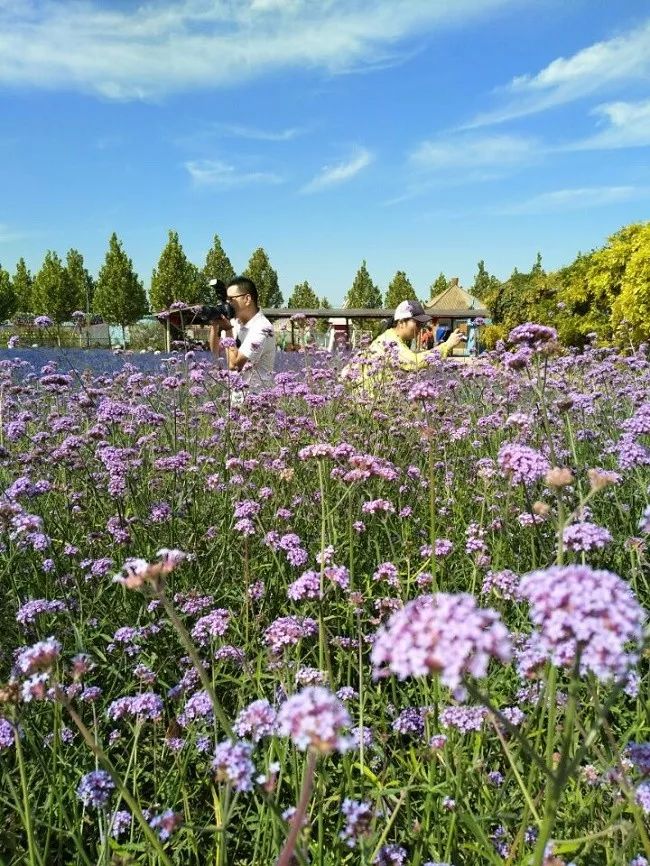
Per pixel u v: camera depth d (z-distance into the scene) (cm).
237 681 273
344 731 254
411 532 448
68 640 341
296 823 133
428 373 837
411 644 117
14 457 541
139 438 593
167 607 183
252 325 786
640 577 350
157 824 182
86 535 445
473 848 199
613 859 180
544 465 257
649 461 379
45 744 258
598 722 141
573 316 1861
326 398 718
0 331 1688
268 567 401
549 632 123
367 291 7019
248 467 475
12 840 213
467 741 267
